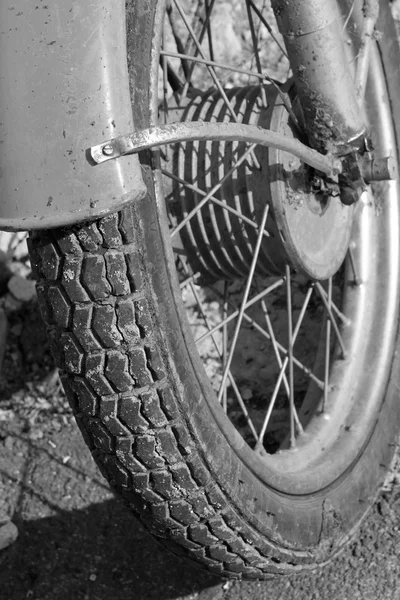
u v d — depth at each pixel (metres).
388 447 2.48
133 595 2.46
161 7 1.83
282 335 2.91
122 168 1.61
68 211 1.61
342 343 2.54
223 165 2.24
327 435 2.40
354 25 2.48
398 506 2.52
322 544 2.19
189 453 1.80
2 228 1.64
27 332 2.95
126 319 1.70
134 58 1.75
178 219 2.31
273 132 1.91
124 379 1.73
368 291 2.60
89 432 1.81
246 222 2.21
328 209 2.33
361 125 2.14
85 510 2.66
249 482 1.96
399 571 2.38
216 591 2.42
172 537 1.92
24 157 1.62
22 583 2.52
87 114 1.61
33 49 1.63
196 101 2.39
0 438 2.85
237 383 2.89
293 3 1.97
